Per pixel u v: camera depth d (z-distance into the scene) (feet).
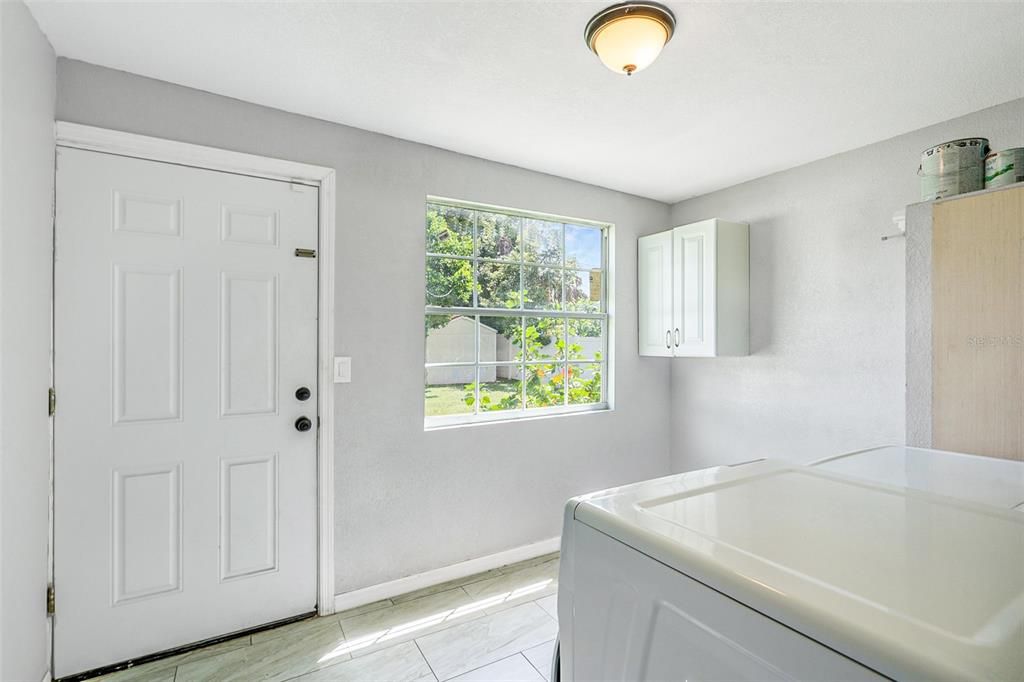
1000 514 2.12
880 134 7.73
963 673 1.11
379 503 7.77
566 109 6.97
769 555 1.70
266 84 6.34
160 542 6.27
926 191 5.61
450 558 8.43
